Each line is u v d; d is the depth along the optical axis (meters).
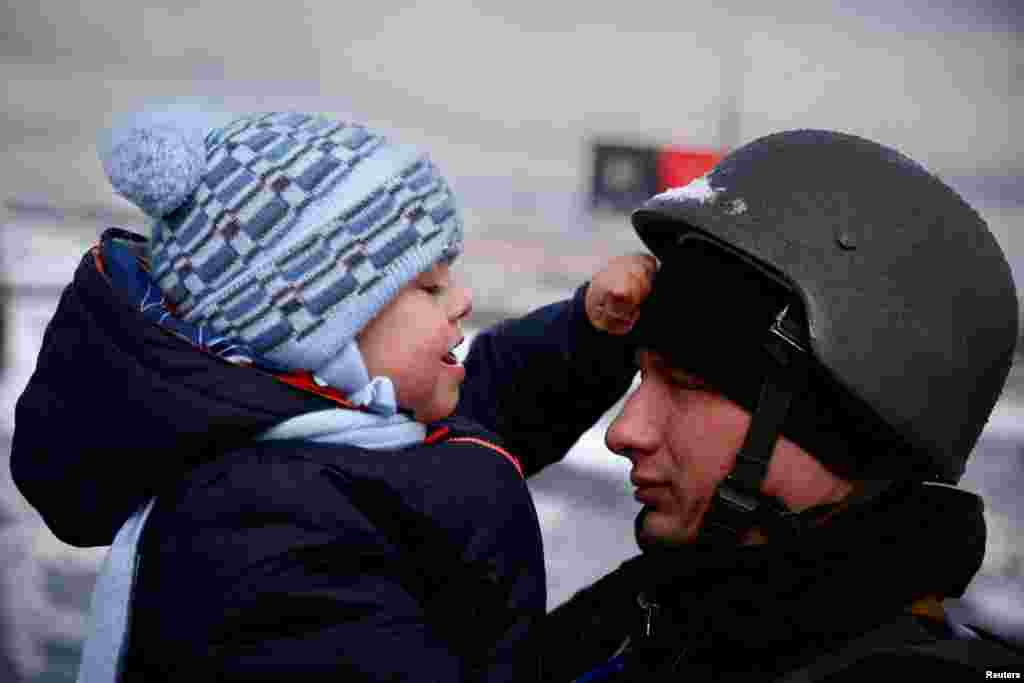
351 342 1.06
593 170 14.02
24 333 7.79
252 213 1.04
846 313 0.98
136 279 1.07
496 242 13.23
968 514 1.01
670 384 1.10
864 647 0.93
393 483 1.04
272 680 0.96
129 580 1.01
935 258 1.03
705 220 1.05
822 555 0.97
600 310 1.35
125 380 1.00
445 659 1.00
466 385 1.46
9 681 3.13
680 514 1.10
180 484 1.02
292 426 1.03
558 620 1.20
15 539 4.38
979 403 1.05
